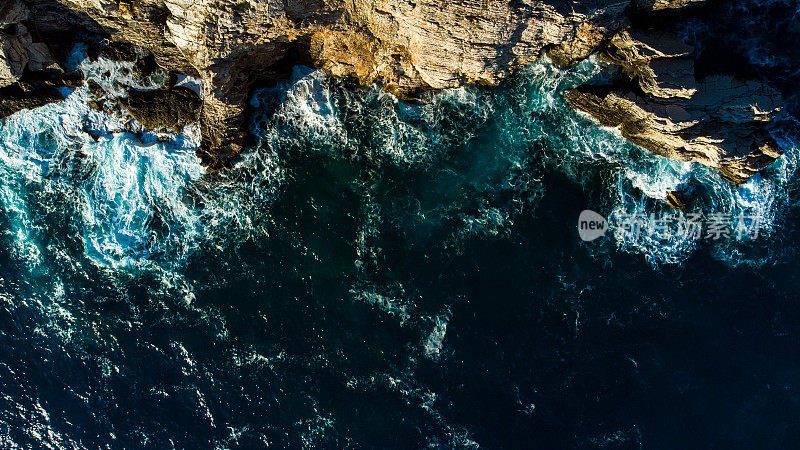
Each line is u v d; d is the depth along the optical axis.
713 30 25.64
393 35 24.66
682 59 25.02
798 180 27.28
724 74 25.22
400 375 26.88
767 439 26.23
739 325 26.94
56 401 27.34
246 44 24.44
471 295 27.14
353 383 26.92
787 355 26.72
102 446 27.02
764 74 25.72
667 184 27.36
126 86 27.23
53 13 24.25
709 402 26.45
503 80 27.59
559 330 26.83
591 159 27.58
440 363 26.80
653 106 25.70
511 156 27.78
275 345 27.34
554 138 27.69
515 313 26.94
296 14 23.62
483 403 26.50
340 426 26.66
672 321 26.92
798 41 25.77
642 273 27.14
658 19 25.42
